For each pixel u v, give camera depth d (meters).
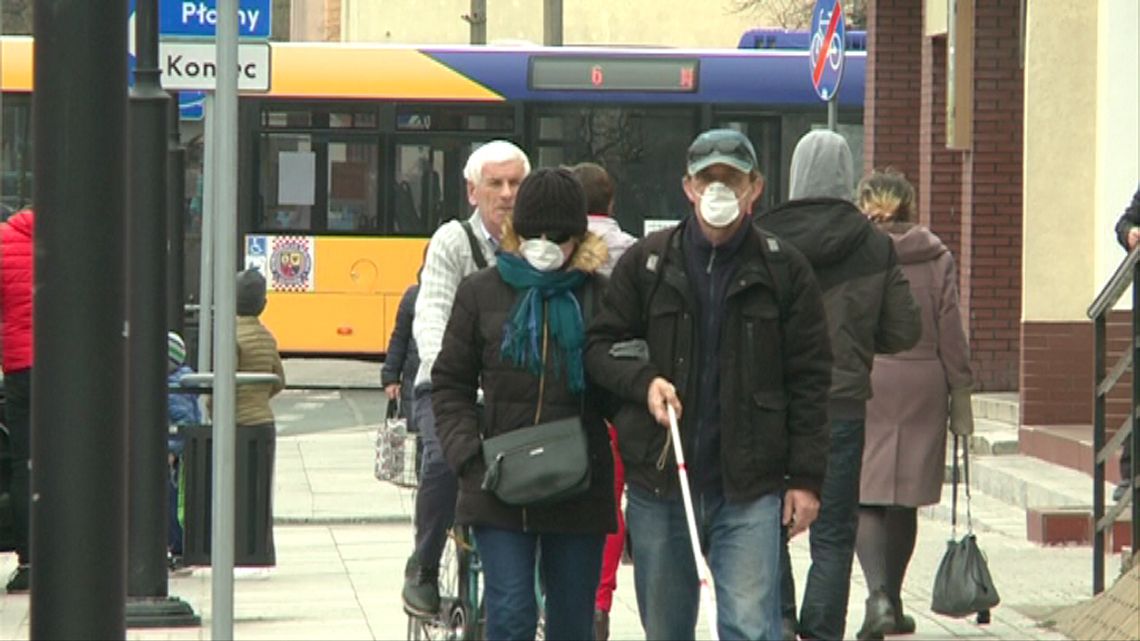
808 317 29.70
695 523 29.03
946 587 41.38
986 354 78.31
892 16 92.06
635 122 111.00
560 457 28.77
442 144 110.50
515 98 110.50
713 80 110.56
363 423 89.94
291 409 95.25
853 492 37.03
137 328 43.16
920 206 85.25
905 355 41.09
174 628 43.44
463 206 110.38
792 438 29.75
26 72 106.19
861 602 46.09
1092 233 67.81
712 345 29.61
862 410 37.00
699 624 41.69
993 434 69.00
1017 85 77.62
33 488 26.70
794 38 117.88
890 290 37.16
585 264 29.39
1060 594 45.94
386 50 110.56
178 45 47.47
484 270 29.94
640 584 30.25
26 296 48.75
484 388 29.58
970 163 77.94
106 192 26.72
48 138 26.62
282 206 109.94
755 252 29.75
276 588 49.94
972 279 78.12
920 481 40.97
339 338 109.88
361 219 110.12
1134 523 42.03
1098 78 67.75
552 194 29.31
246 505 47.12
